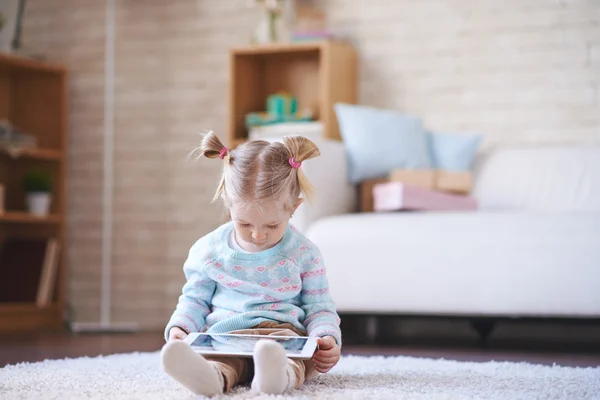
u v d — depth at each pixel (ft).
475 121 13.83
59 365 7.47
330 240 10.85
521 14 13.62
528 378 6.51
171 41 15.70
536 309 10.14
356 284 10.73
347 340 11.95
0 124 14.24
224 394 5.25
